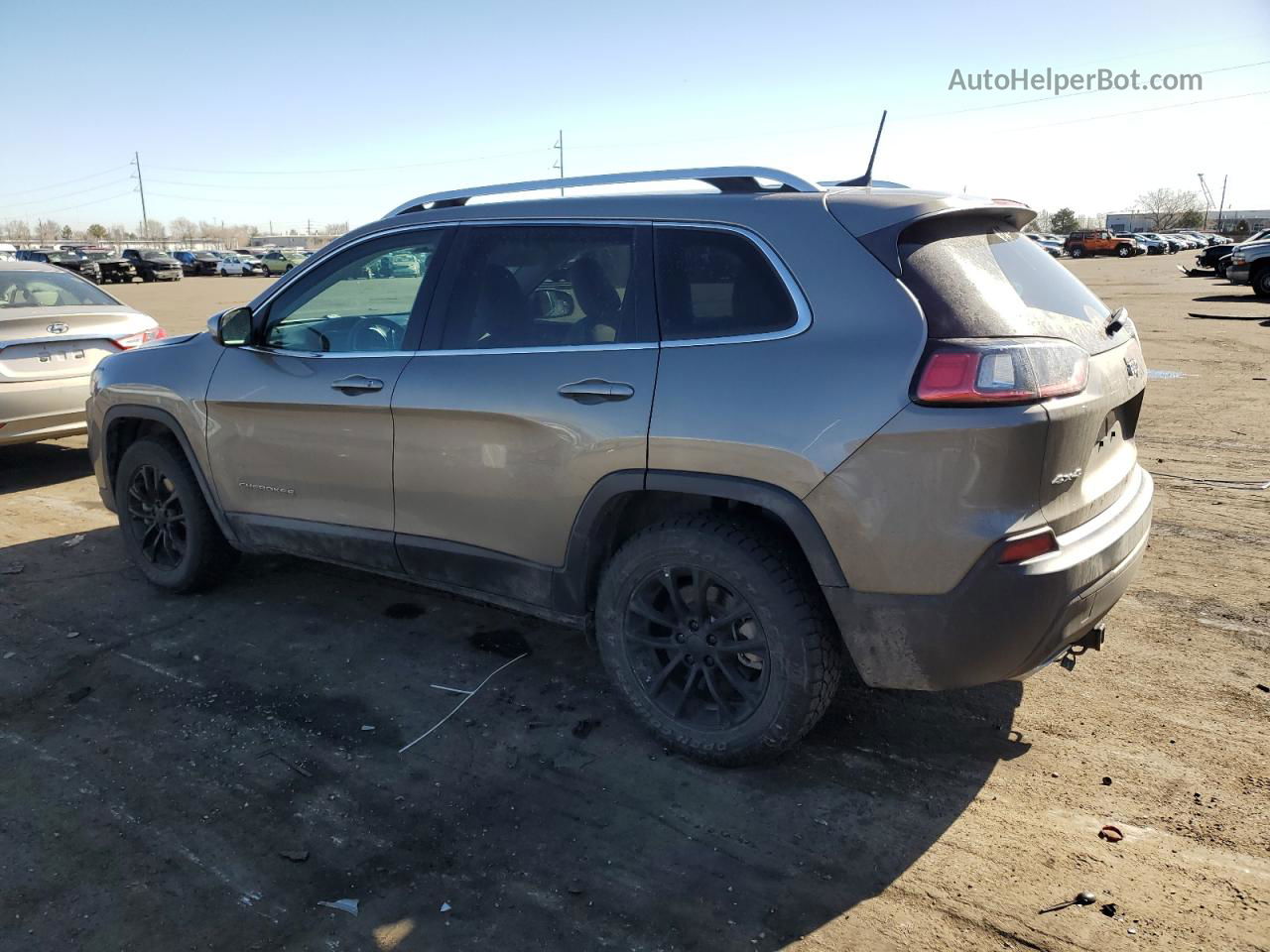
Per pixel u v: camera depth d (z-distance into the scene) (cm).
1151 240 6297
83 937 239
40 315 654
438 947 235
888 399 257
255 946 236
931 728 334
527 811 290
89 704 358
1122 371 297
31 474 723
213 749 326
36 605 452
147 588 474
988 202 297
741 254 291
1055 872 259
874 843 273
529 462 322
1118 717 338
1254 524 541
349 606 450
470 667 387
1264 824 277
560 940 238
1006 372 249
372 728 340
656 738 323
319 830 282
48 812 290
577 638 414
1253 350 1251
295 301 402
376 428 362
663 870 263
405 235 371
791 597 284
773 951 233
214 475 425
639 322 305
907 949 233
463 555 351
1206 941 233
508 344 333
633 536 313
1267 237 2650
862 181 320
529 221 338
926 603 261
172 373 436
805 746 324
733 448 278
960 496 252
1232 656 381
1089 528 278
